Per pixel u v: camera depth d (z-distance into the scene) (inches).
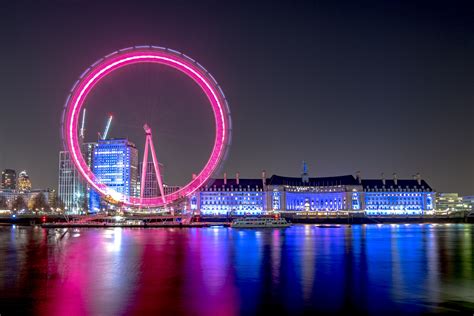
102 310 1644.9
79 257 3139.8
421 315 1588.3
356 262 2822.3
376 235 5526.6
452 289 1989.4
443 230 6879.9
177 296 1852.9
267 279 2219.5
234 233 6112.2
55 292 1939.0
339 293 1908.2
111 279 2239.2
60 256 3213.6
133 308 1668.3
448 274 2370.8
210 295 1868.8
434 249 3629.4
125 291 1951.3
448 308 1674.5
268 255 3198.8
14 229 7573.8
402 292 1929.1
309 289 1982.0
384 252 3395.7
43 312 1617.9
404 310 1647.4
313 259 2972.4
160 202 6200.8
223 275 2340.1
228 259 2979.8
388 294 1888.5
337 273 2399.1
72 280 2219.5
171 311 1628.9
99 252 3457.2
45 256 3218.5
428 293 1910.7
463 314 1596.9
